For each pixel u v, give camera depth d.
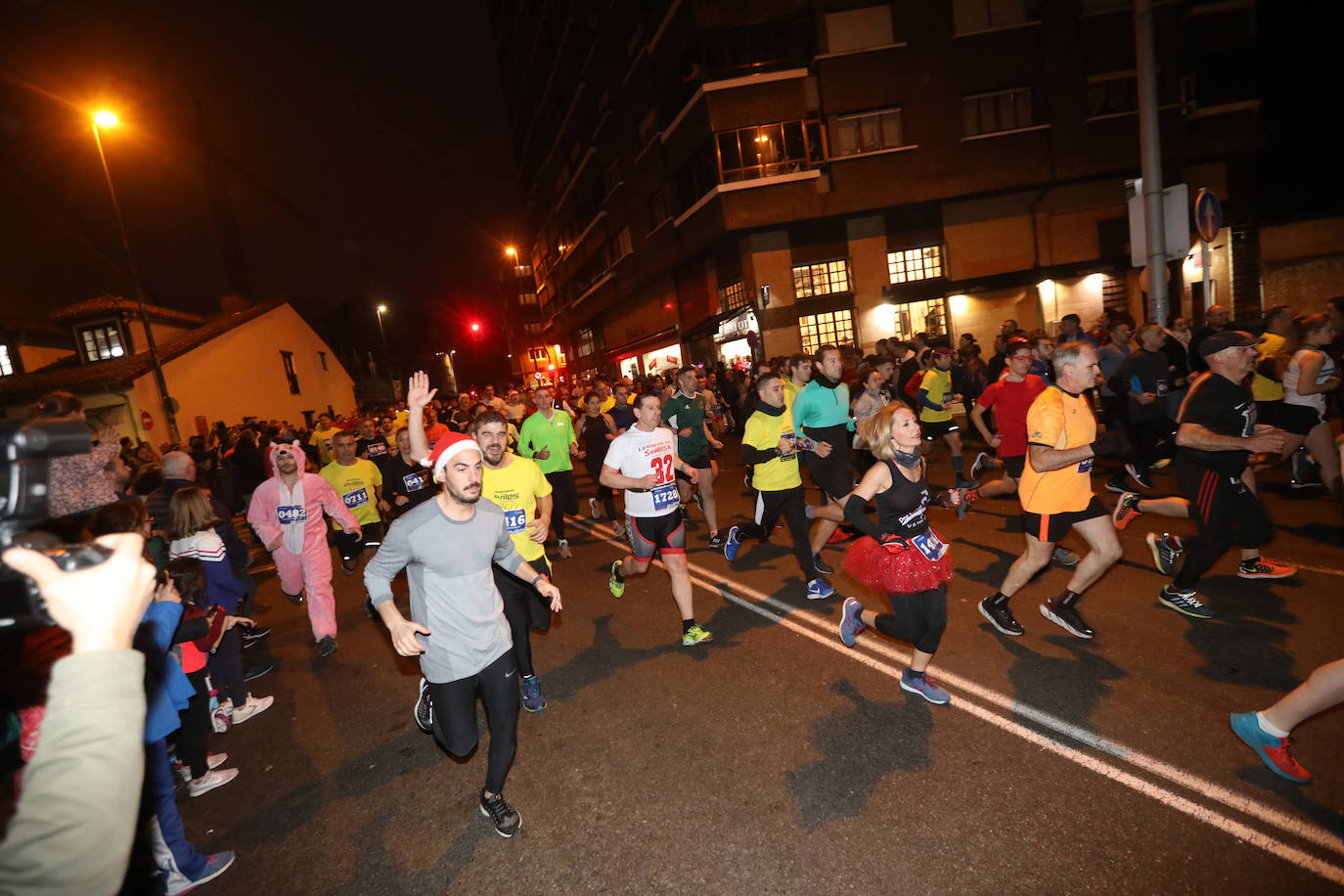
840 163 21.09
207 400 22.95
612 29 27.89
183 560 3.35
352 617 6.79
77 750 0.90
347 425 15.68
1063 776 2.94
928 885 2.44
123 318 22.25
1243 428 4.00
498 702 3.01
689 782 3.27
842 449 5.64
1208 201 7.88
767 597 5.72
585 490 12.84
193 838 3.38
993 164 21.14
